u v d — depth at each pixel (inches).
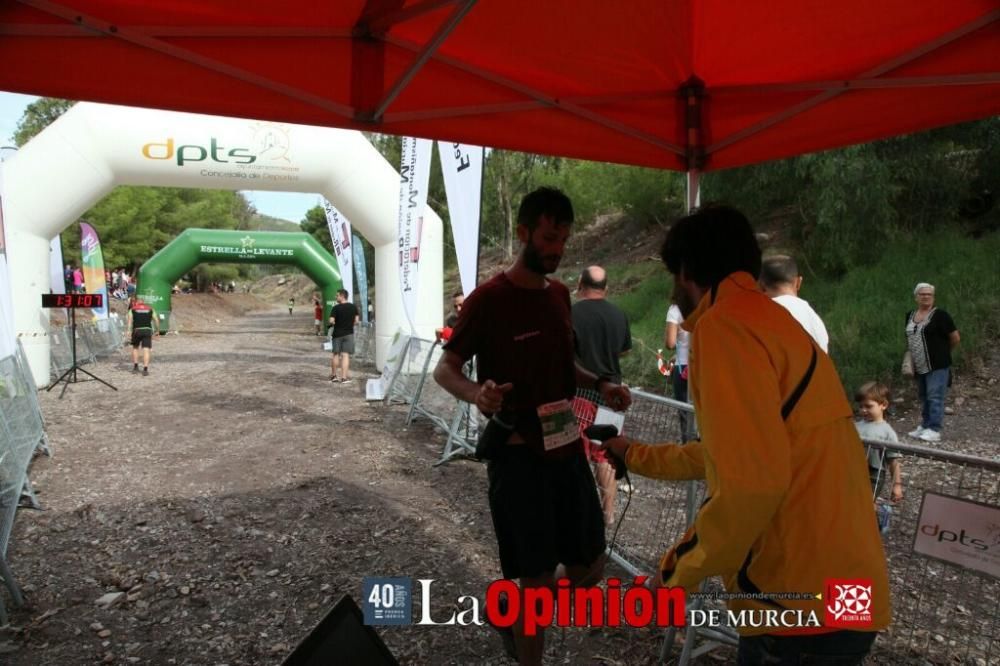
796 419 63.1
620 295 761.0
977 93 124.8
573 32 119.4
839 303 466.6
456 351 101.1
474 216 269.3
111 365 570.6
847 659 64.1
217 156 442.0
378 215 488.4
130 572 160.9
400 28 112.7
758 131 150.1
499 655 122.9
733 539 59.4
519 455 101.0
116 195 1320.1
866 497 65.6
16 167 411.8
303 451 277.1
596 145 153.5
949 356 292.8
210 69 107.3
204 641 130.6
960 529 97.1
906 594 105.2
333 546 174.6
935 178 538.6
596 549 108.4
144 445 291.0
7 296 270.2
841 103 139.5
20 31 93.6
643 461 78.6
